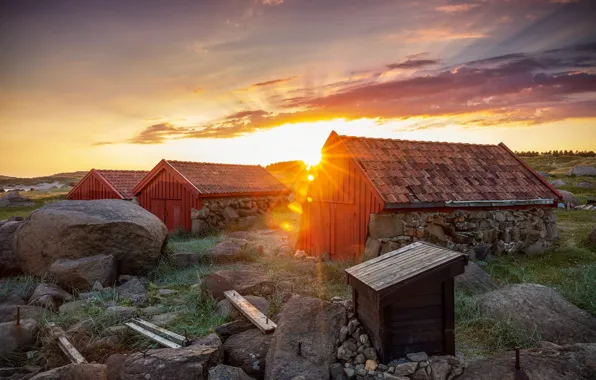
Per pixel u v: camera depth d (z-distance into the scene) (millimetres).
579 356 4629
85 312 7180
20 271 10469
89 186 24625
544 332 6055
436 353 5059
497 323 6242
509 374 4441
